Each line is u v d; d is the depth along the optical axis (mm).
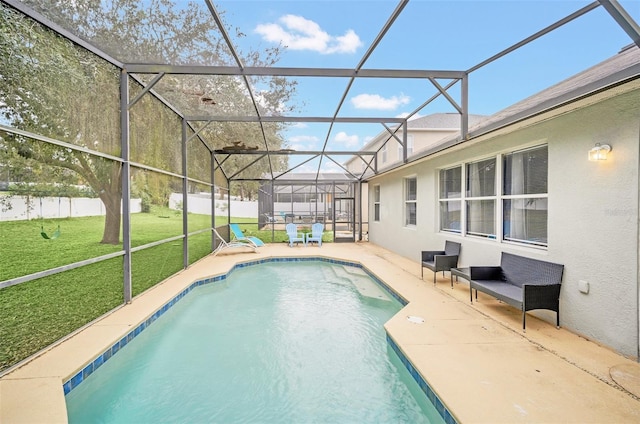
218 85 6145
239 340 4168
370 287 6586
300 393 2998
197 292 6340
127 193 4715
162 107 6195
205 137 8852
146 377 3287
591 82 2855
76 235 3859
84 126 3928
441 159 6594
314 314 5145
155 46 4496
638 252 2807
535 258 4027
